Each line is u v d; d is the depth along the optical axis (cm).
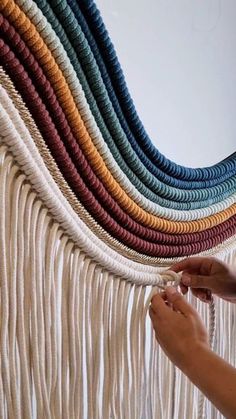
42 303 51
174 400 70
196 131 92
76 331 55
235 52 98
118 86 56
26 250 50
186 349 53
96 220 58
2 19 43
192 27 89
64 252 55
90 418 58
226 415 48
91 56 52
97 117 55
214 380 49
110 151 58
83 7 51
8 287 48
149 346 75
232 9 96
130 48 80
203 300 72
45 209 52
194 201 71
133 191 61
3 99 44
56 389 53
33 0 46
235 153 78
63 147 52
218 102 96
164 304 60
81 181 54
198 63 91
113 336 61
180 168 67
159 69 85
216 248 77
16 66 45
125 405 62
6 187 48
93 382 58
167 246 69
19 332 49
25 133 47
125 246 63
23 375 49
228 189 76
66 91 50
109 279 60
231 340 81
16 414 49
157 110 85
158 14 83
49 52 48
